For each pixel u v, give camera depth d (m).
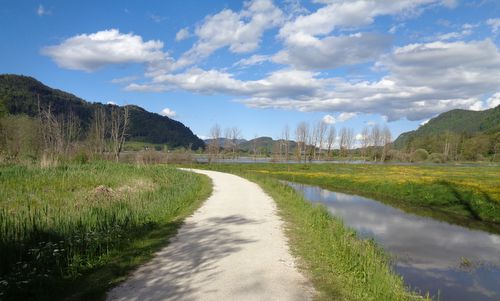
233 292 6.20
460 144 116.69
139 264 7.64
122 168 26.58
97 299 5.84
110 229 9.52
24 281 5.91
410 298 6.44
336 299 6.04
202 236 10.15
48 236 8.25
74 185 17.58
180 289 6.29
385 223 15.98
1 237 7.43
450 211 19.42
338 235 9.69
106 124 58.25
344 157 108.81
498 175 38.97
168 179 23.42
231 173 36.72
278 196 18.62
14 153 32.59
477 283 8.95
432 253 11.42
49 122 43.12
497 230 15.19
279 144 101.38
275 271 7.32
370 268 7.01
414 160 97.31
